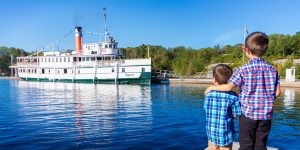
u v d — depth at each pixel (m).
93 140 11.45
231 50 99.81
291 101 24.84
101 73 53.06
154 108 21.11
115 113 18.75
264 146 4.42
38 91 38.88
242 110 4.51
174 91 37.53
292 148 9.95
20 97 30.81
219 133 4.82
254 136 4.46
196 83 54.69
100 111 19.80
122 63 51.25
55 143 11.02
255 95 4.35
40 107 22.27
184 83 55.69
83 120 16.17
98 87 45.34
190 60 74.50
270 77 4.33
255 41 4.34
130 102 25.33
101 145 10.71
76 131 13.16
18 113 19.12
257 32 4.48
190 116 17.12
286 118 16.03
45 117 17.38
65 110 20.48
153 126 14.09
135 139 11.52
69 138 11.80
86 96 31.31
